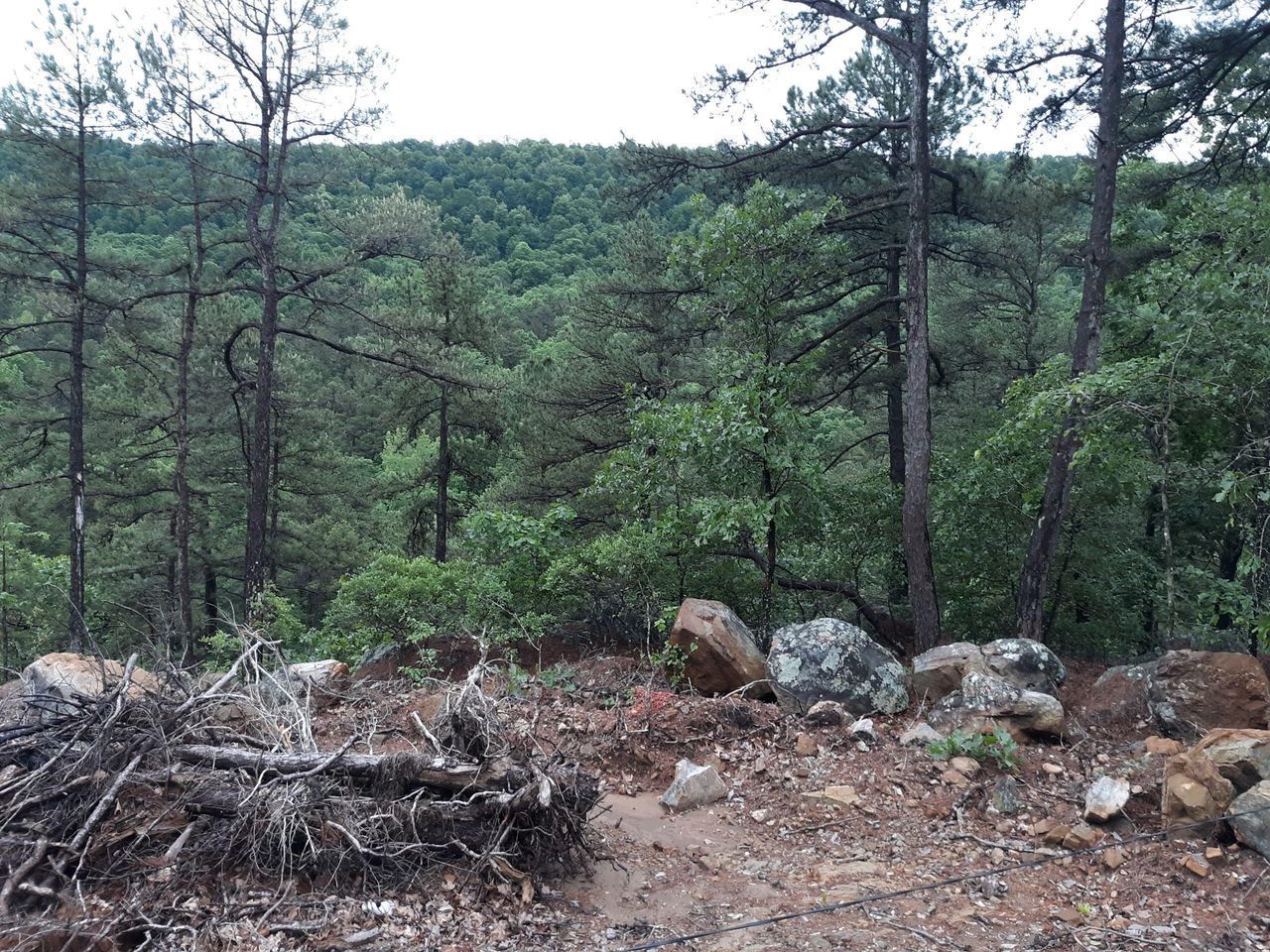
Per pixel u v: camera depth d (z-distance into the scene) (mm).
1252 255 9164
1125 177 13195
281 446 26641
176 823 5055
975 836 6039
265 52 16625
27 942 3936
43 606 21719
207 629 25781
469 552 12648
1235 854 5359
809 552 12781
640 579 11414
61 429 29406
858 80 14523
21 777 4965
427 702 8008
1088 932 4738
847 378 18328
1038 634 10422
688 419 10836
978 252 16172
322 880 4871
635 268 18156
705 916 5000
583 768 7355
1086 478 11062
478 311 24281
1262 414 8320
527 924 4715
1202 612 9836
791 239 11625
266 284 17359
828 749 7469
